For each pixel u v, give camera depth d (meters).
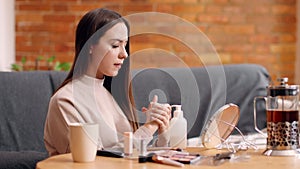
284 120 1.67
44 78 2.94
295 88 1.69
